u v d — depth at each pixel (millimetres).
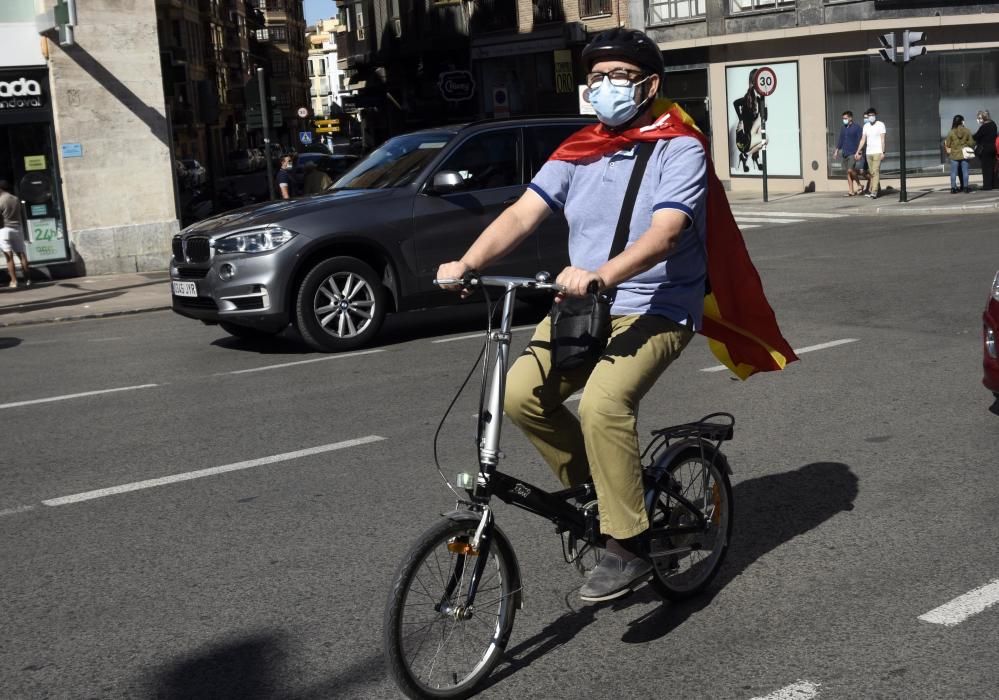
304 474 6402
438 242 10789
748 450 6520
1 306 16750
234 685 3840
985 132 26078
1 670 4035
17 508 6039
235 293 10312
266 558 5059
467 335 11180
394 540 5227
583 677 3787
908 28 28672
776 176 31422
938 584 4422
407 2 44812
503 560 3766
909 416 7094
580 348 3760
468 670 3713
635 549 3898
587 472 4094
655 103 3986
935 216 21891
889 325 10312
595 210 3965
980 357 8719
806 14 29922
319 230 10328
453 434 7156
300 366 9922
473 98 42375
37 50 19766
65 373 10383
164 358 10914
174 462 6812
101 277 20109
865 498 5543
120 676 3949
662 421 7301
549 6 38719
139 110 20531
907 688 3588
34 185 20016
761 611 4262
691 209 3740
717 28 32062
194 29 69875
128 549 5277
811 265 15117
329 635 4211
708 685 3678
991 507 5316
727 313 4207
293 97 125250
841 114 29953
